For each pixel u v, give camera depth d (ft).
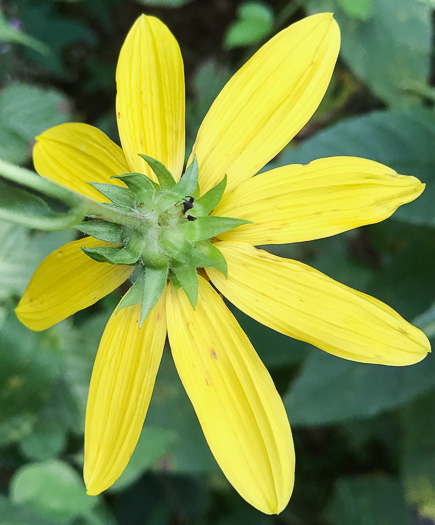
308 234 0.30
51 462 0.52
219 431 0.30
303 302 0.30
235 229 0.32
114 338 0.32
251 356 0.31
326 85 0.31
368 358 0.29
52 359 0.48
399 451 0.72
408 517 0.68
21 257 0.47
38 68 0.71
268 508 0.29
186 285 0.30
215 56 0.80
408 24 0.56
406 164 0.50
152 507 0.70
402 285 0.61
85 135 0.33
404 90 0.56
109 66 0.76
